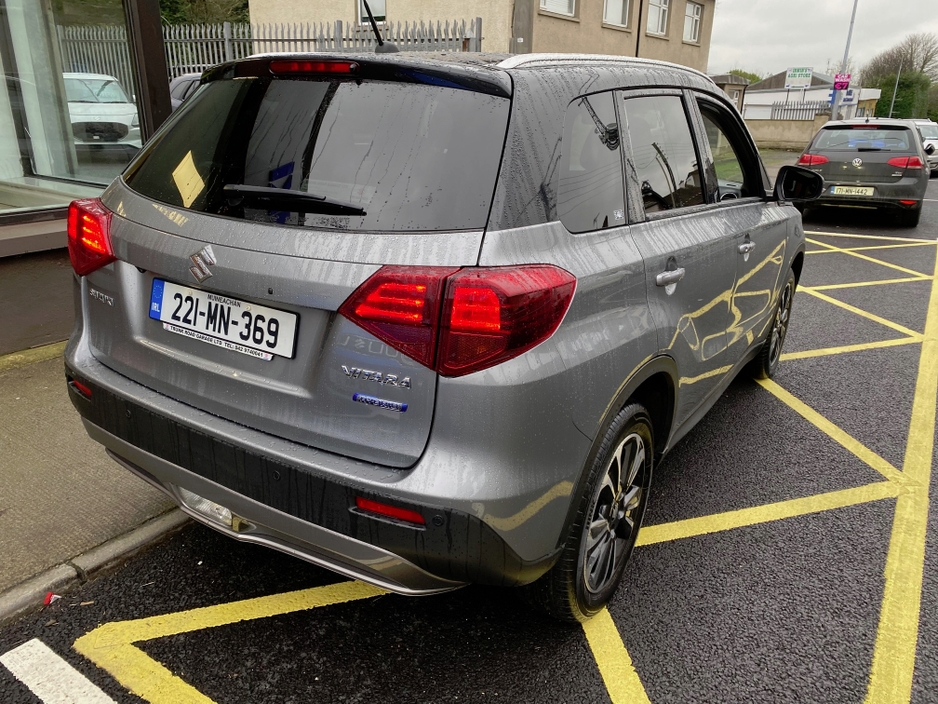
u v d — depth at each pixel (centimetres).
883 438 416
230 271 195
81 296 246
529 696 222
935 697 228
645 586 277
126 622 247
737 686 229
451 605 262
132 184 238
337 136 199
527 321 180
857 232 1162
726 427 426
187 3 2916
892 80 6875
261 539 217
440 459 179
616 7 2130
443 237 179
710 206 312
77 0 518
